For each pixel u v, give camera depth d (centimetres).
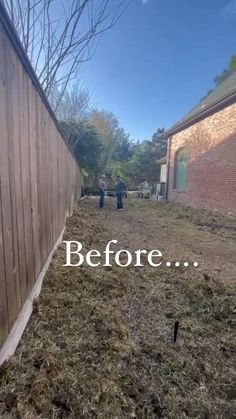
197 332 206
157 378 157
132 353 175
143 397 142
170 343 191
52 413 125
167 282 299
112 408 133
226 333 207
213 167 894
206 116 938
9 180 155
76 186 964
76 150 1786
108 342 182
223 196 833
